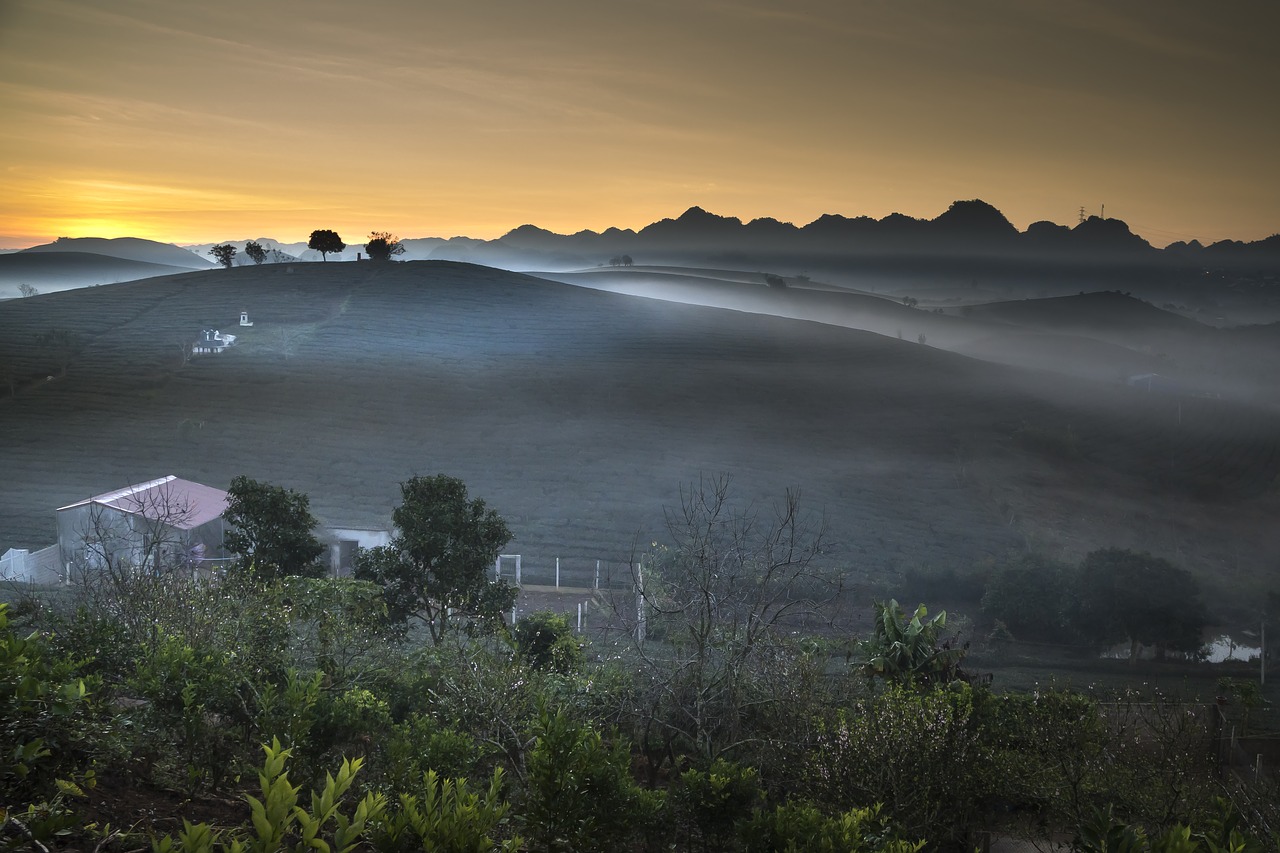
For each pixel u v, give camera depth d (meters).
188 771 7.93
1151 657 62.47
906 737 13.78
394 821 4.51
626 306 175.62
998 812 16.03
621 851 7.56
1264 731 24.80
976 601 71.12
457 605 30.73
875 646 22.22
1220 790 16.12
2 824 4.79
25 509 73.44
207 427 100.12
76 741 6.70
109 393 109.06
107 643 11.00
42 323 138.38
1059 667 56.16
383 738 9.54
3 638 6.12
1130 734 19.44
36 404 103.56
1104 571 61.94
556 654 22.25
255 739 9.10
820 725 14.12
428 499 31.70
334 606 22.53
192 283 169.62
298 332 141.00
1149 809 14.98
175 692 8.53
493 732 12.16
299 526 35.03
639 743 15.64
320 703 8.98
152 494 48.59
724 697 15.55
